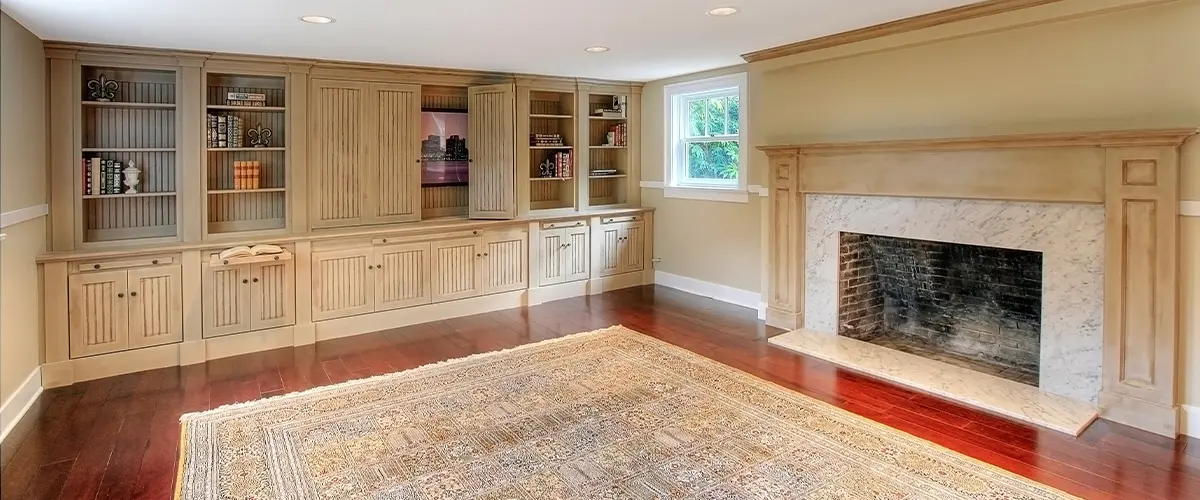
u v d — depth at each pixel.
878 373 3.98
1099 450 2.97
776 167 4.98
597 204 6.91
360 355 4.48
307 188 4.91
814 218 4.80
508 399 3.60
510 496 2.57
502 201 5.81
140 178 4.49
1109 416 3.31
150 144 4.52
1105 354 3.31
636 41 4.32
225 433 3.17
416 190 5.52
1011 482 2.68
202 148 4.44
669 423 3.27
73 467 2.85
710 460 2.88
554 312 5.70
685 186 6.34
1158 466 2.82
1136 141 3.08
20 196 3.41
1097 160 3.25
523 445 3.02
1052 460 2.88
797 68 4.82
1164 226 3.05
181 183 4.38
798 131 4.86
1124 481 2.69
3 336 3.21
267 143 4.90
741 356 4.38
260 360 4.38
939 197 3.94
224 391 3.79
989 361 4.20
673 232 6.59
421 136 5.68
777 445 3.02
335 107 5.00
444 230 5.44
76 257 3.89
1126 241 3.18
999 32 3.64
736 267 5.90
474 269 5.65
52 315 3.84
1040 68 3.50
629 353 4.44
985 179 3.70
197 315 4.36
